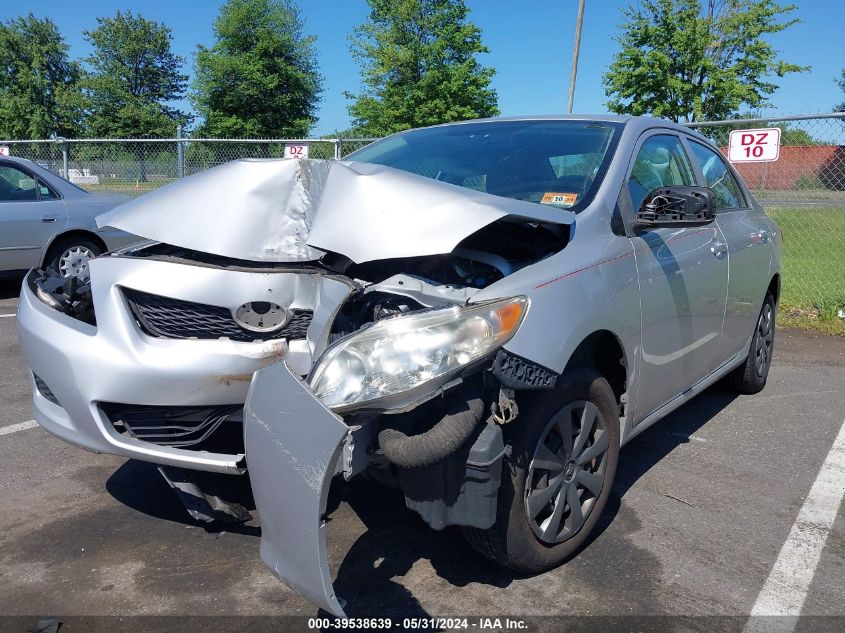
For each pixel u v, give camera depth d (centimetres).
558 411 271
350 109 2656
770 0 2164
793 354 648
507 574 289
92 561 298
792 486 376
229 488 346
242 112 4262
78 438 293
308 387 223
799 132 850
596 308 278
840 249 977
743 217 468
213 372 271
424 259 269
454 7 2531
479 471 234
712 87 2186
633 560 302
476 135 393
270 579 286
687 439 439
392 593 277
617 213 319
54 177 871
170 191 305
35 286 327
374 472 260
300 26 4372
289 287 277
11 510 340
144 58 5972
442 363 226
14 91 5581
